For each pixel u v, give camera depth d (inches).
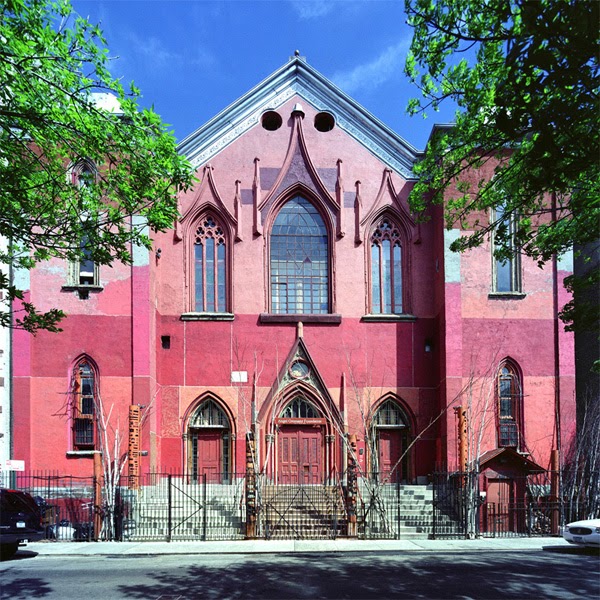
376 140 1125.1
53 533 821.9
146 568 568.7
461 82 533.3
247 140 1114.1
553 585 472.1
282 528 821.2
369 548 712.4
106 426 940.0
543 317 1041.5
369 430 1043.3
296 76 1130.0
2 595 448.5
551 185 415.5
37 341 994.1
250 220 1096.8
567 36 317.1
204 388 1048.8
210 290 1090.1
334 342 1074.1
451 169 591.2
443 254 1039.0
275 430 1042.7
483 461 877.2
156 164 570.6
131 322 1007.6
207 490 959.0
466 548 714.8
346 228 1104.2
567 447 1005.8
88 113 527.8
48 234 561.0
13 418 968.3
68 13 499.8
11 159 551.5
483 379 1011.9
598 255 1071.0
